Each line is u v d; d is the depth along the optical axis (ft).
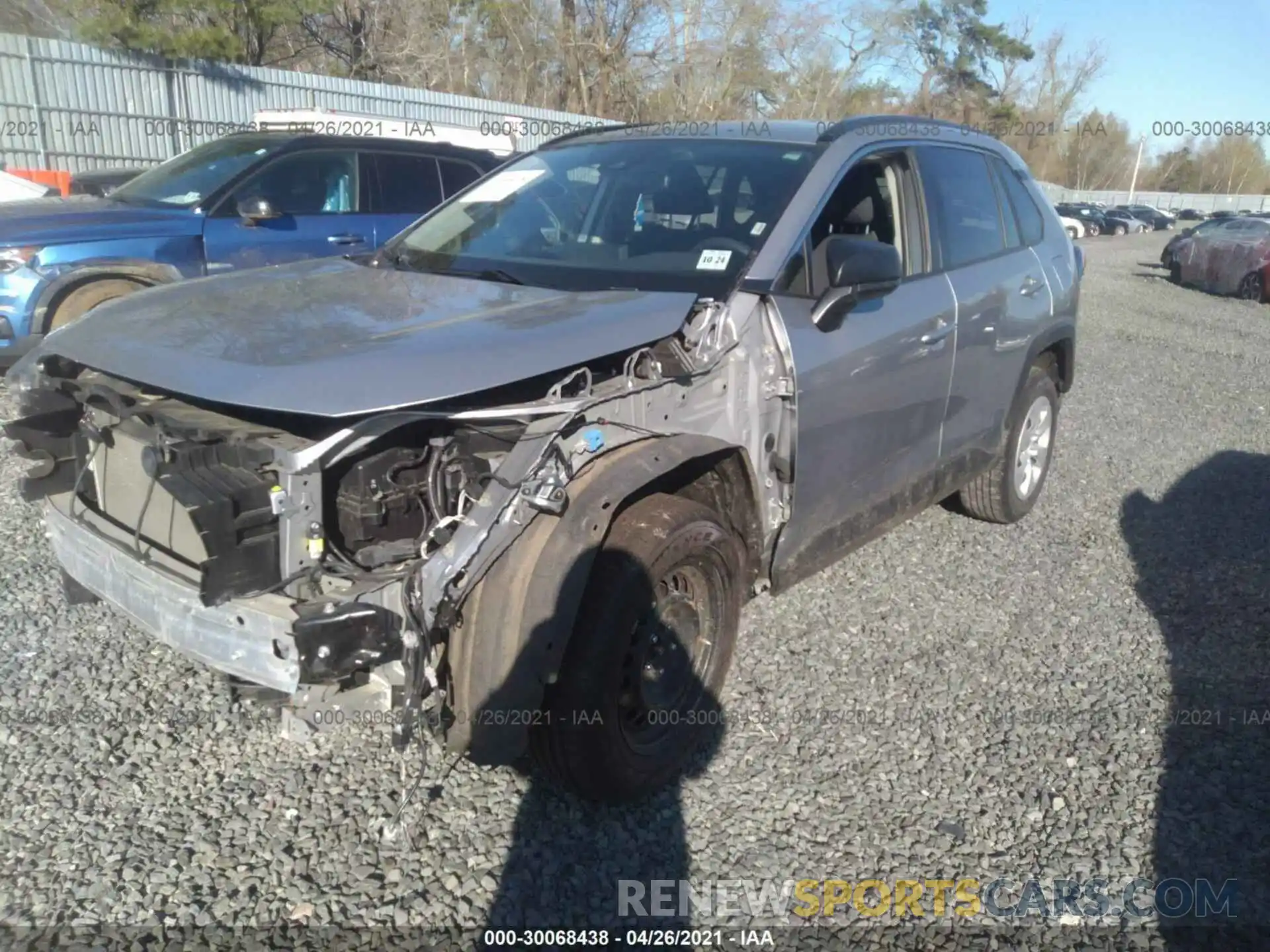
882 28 119.65
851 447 12.47
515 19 96.94
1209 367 38.86
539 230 13.00
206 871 8.96
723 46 102.22
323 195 26.55
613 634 9.13
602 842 9.68
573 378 9.27
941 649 13.88
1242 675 13.73
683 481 10.64
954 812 10.51
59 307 21.97
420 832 9.59
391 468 8.64
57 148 53.57
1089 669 13.65
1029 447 18.47
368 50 94.32
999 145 17.66
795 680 12.78
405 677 8.25
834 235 12.39
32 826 9.37
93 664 12.03
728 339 10.69
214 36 64.13
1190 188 250.98
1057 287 17.66
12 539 15.21
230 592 8.08
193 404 9.26
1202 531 19.34
